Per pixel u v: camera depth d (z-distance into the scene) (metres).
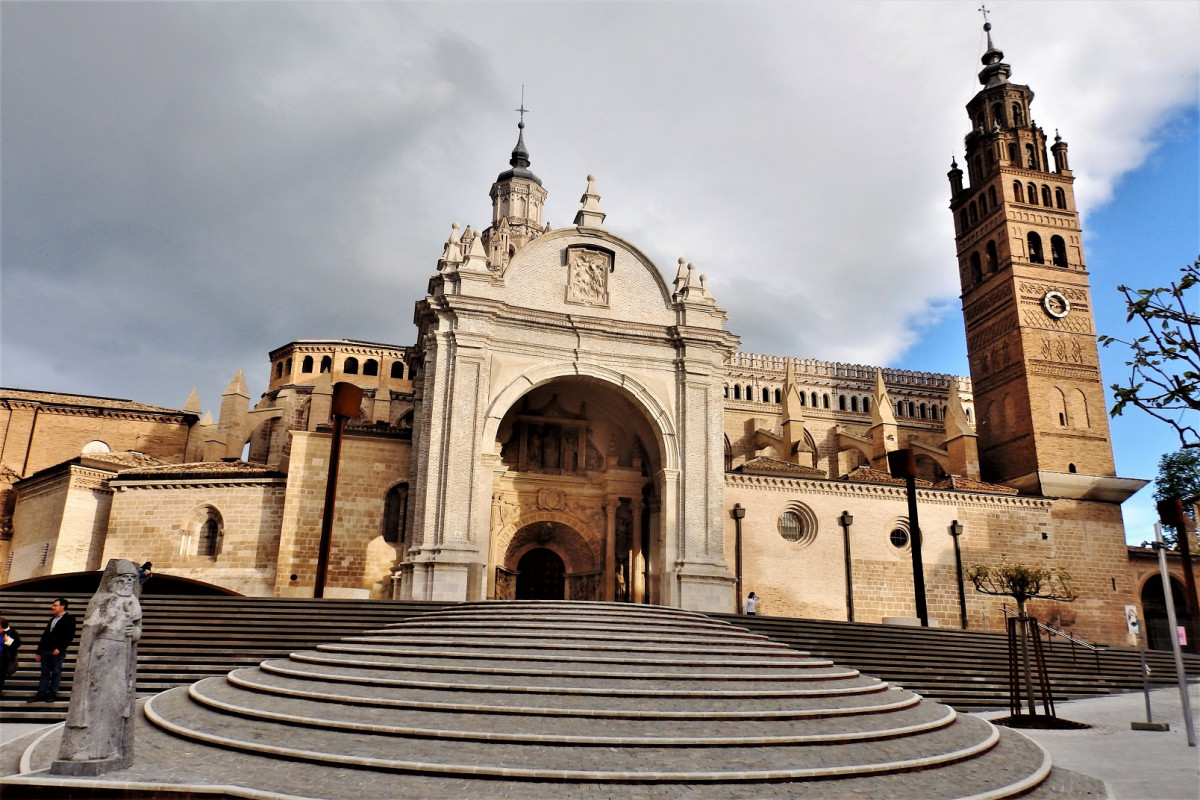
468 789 10.30
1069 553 47.88
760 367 69.62
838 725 14.12
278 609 23.53
